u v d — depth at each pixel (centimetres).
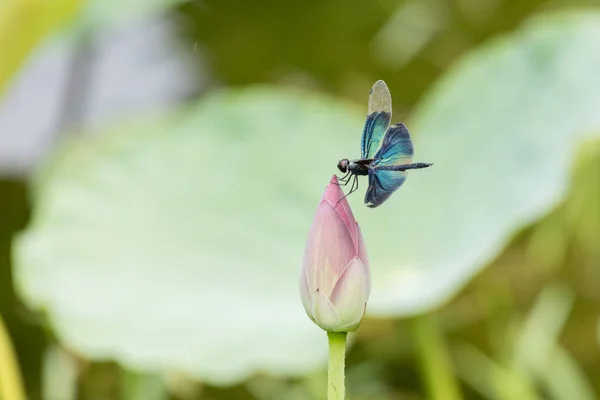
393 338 168
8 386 119
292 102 146
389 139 102
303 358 124
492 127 134
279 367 124
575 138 128
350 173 102
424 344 130
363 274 100
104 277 130
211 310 128
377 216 132
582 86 131
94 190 140
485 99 138
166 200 139
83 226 136
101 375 156
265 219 136
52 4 134
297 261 131
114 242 134
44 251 132
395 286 127
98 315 128
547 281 179
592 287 179
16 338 168
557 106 132
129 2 182
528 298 177
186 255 132
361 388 163
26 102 200
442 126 138
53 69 203
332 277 100
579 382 158
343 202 101
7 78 139
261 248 133
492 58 141
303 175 140
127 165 143
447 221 130
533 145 130
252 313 128
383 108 102
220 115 147
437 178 133
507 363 161
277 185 140
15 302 173
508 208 127
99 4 181
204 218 137
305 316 128
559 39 138
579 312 177
